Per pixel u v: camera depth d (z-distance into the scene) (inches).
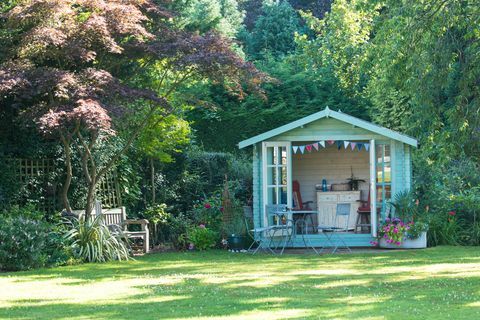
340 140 596.7
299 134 598.5
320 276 408.5
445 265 457.7
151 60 551.5
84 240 518.0
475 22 487.8
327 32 957.2
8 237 459.8
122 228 591.2
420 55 504.7
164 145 644.7
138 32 509.7
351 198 685.9
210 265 478.9
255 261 502.0
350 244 605.6
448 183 667.4
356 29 888.3
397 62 534.9
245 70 531.5
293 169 706.2
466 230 614.2
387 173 601.0
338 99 1055.6
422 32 502.0
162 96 558.6
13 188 546.9
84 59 497.7
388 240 582.6
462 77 506.3
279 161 598.2
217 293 342.6
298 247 604.4
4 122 552.1
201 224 619.8
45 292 355.9
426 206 609.9
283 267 460.4
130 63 570.3
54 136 536.4
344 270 438.3
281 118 1016.9
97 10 515.2
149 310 294.2
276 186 598.2
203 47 530.3
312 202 689.0
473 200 625.9
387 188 601.6
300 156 706.8
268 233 594.6
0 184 539.2
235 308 295.9
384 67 591.2
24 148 563.5
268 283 379.2
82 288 369.4
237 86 568.1
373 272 425.1
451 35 511.5
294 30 1202.0
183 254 562.3
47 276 426.0
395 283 372.2
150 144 631.8
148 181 689.0
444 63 502.6
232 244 580.1
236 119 998.4
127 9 501.7
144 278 410.0
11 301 326.6
